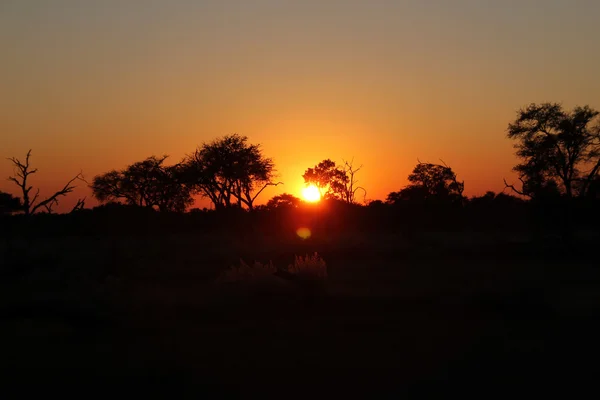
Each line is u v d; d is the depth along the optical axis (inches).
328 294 676.7
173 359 402.0
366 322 527.2
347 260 1277.1
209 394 327.9
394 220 2480.3
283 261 1278.3
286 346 437.7
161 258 1320.1
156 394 328.5
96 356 411.2
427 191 2561.5
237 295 648.4
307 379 353.7
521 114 1620.3
